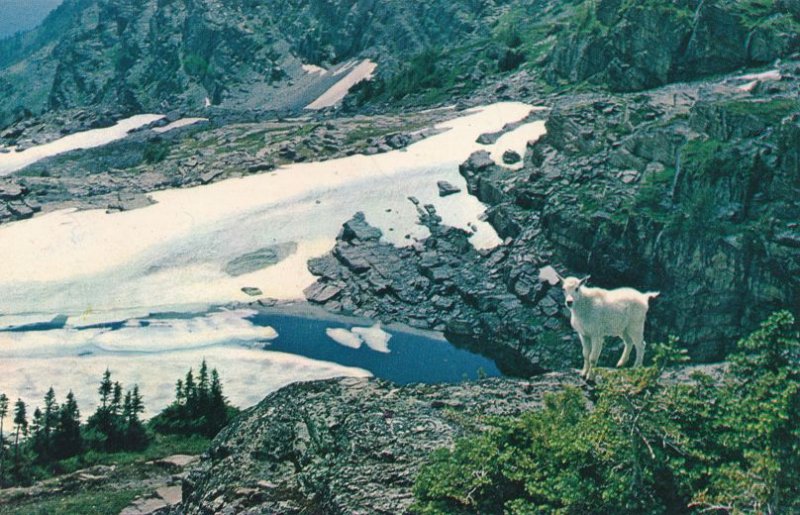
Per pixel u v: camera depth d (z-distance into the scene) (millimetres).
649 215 101188
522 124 161250
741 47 154375
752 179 96375
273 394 31594
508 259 119688
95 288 121000
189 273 126125
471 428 27156
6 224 142875
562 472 22328
